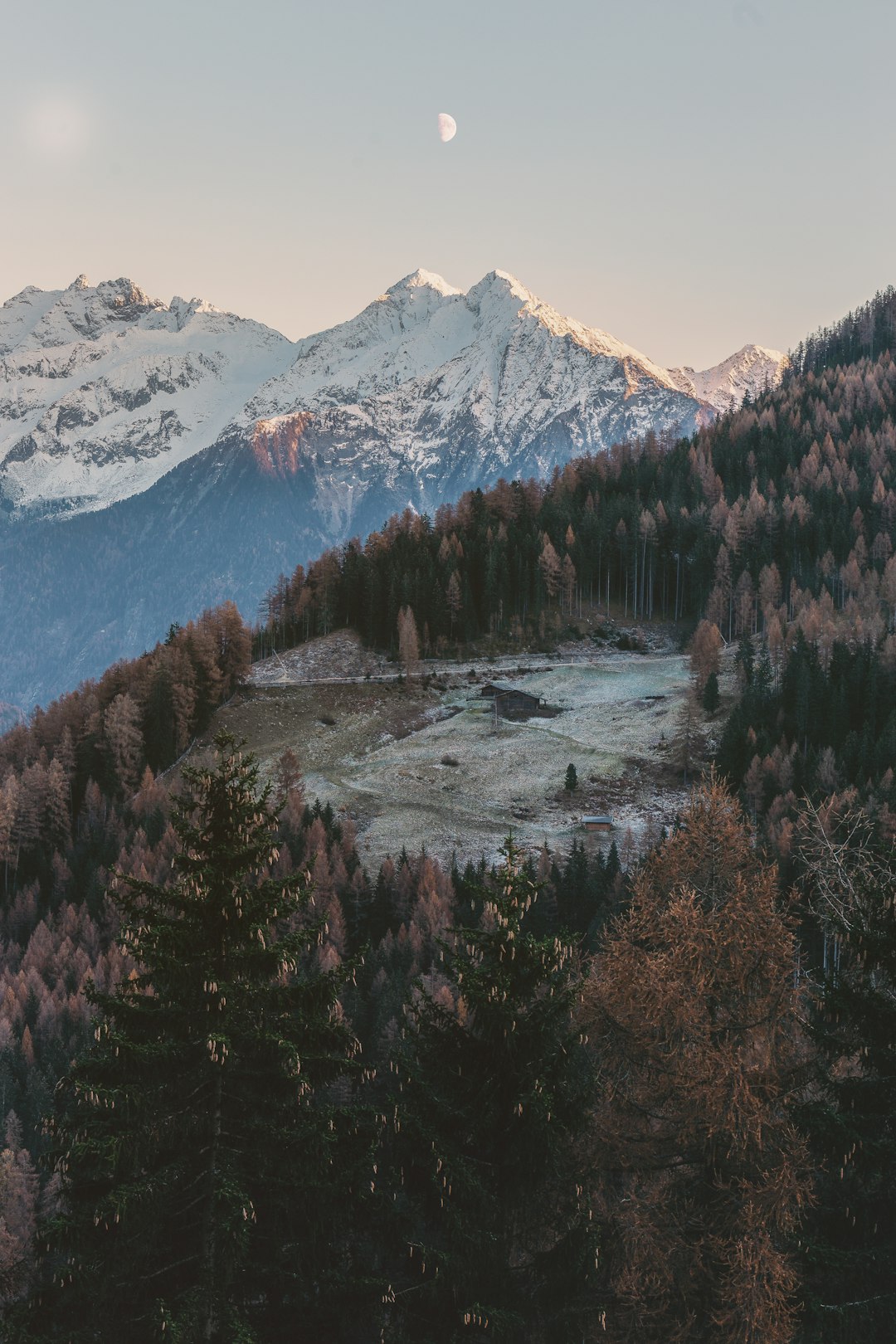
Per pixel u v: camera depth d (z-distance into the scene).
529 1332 23.03
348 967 22.69
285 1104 22.02
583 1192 24.25
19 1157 68.50
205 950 22.14
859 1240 24.70
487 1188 23.44
